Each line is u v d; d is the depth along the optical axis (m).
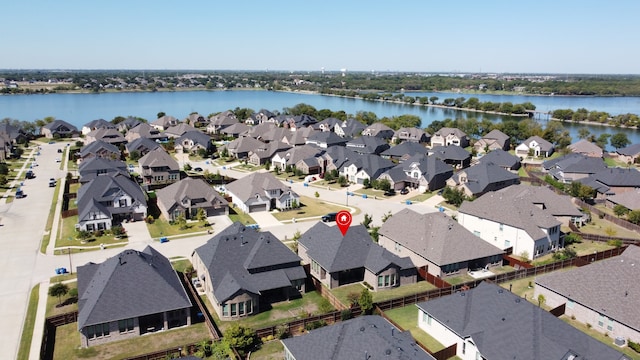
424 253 60.38
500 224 69.44
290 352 36.81
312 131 158.25
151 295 45.31
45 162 127.56
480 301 43.53
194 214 82.00
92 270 51.06
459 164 127.56
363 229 60.91
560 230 71.94
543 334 37.59
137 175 113.06
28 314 48.16
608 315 44.72
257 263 52.72
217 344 41.56
